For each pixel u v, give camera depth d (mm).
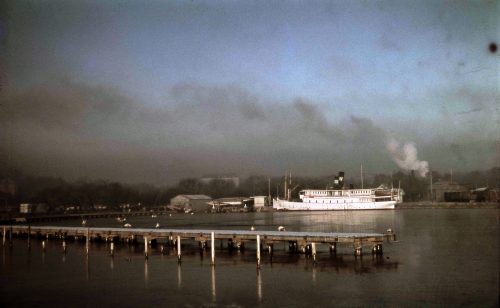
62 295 41156
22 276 48969
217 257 57281
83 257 60625
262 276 45781
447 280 41594
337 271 46969
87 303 38688
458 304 34594
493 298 35344
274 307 36250
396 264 49781
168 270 50125
